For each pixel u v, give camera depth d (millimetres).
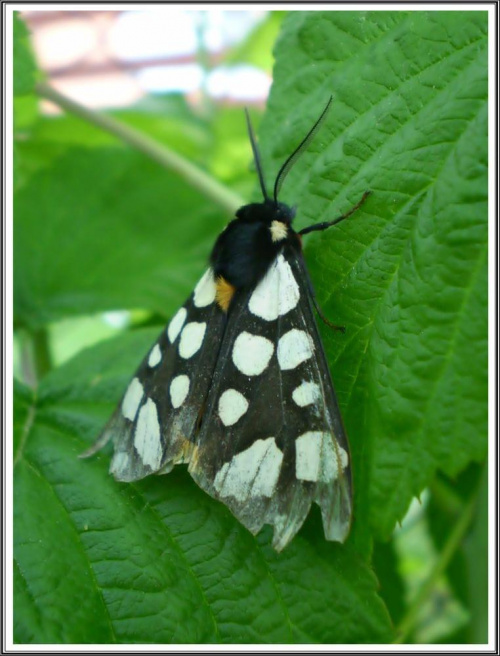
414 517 113
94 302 111
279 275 69
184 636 62
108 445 76
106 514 69
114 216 120
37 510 69
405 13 69
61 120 129
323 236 69
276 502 63
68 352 149
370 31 71
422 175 64
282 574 65
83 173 121
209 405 69
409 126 66
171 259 118
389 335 63
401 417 61
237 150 145
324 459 62
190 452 68
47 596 63
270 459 64
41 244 115
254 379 67
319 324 68
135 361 86
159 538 67
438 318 61
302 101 74
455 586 99
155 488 71
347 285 67
